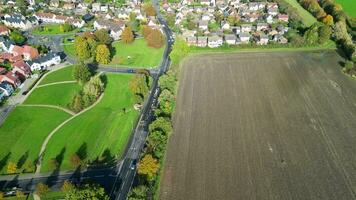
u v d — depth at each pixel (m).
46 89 168.50
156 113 144.62
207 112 151.75
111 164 125.19
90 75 171.62
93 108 154.38
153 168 115.88
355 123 146.88
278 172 120.81
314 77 182.12
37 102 158.62
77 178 119.31
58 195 112.50
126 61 195.88
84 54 193.62
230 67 190.50
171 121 145.00
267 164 124.12
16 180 118.62
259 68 190.00
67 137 137.00
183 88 169.50
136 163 125.50
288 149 131.38
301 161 125.81
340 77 182.50
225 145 132.75
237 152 129.38
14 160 126.50
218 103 158.38
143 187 109.62
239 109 154.50
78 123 144.62
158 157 123.31
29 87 170.25
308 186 115.62
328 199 111.12
